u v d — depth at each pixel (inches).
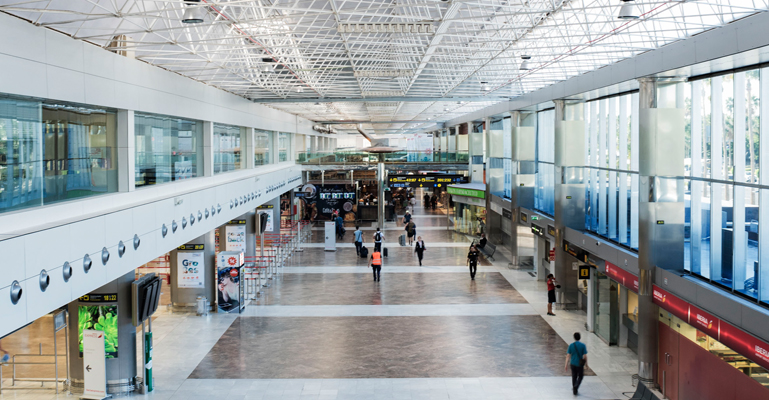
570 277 861.8
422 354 660.7
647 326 597.6
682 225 594.9
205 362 639.1
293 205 1883.6
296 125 1903.3
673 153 591.8
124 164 619.2
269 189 1275.8
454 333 738.8
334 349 677.9
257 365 628.4
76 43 509.7
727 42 444.5
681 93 594.9
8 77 411.8
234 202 971.9
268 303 891.4
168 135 759.1
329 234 1369.3
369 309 852.0
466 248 1407.5
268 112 1413.6
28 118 453.4
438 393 553.3
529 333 740.7
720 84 547.2
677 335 554.3
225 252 842.8
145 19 615.2
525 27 676.7
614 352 677.9
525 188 1154.0
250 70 978.1
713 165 551.2
